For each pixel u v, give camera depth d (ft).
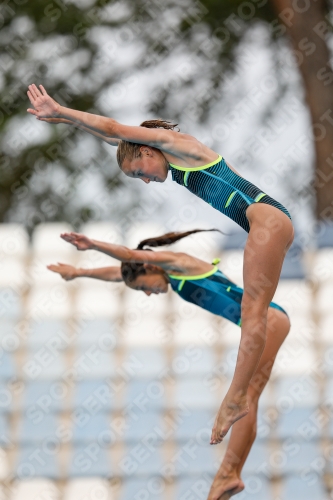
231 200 58.08
